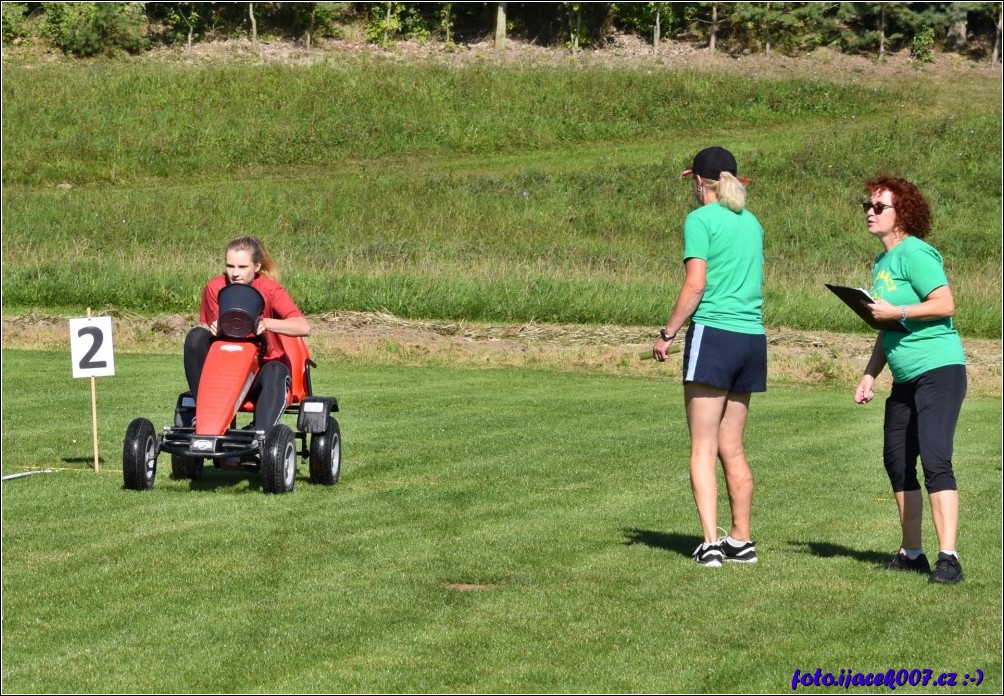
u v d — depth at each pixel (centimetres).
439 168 10494
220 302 2331
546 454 2847
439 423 3338
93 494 2317
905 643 1470
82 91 11400
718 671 1369
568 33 14375
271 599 1628
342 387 4153
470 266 6800
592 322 5866
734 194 1803
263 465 2322
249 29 13775
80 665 1385
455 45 14125
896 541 2034
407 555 1869
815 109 11994
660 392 4141
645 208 9425
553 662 1393
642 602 1617
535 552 1892
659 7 14212
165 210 9056
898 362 1794
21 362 4594
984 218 9431
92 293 6075
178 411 2477
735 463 1836
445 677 1346
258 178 10275
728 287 1797
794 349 5197
